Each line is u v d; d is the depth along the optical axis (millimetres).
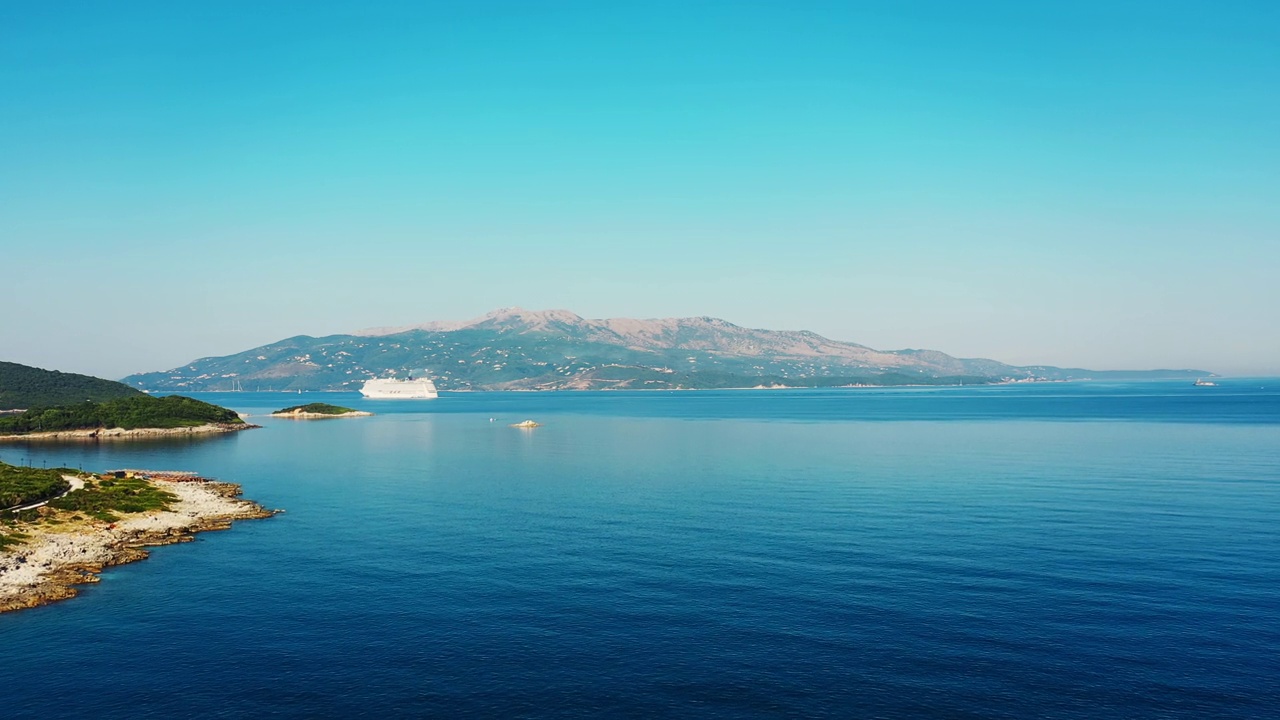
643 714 49688
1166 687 51594
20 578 75938
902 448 191000
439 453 195875
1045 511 102062
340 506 116375
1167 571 74125
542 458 180250
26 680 55375
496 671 55688
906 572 75062
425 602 69625
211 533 98250
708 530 94312
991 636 59594
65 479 127750
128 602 70875
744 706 50406
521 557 83375
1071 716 48469
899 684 52688
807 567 77312
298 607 68938
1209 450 176625
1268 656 55438
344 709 50969
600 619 64625
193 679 55344
